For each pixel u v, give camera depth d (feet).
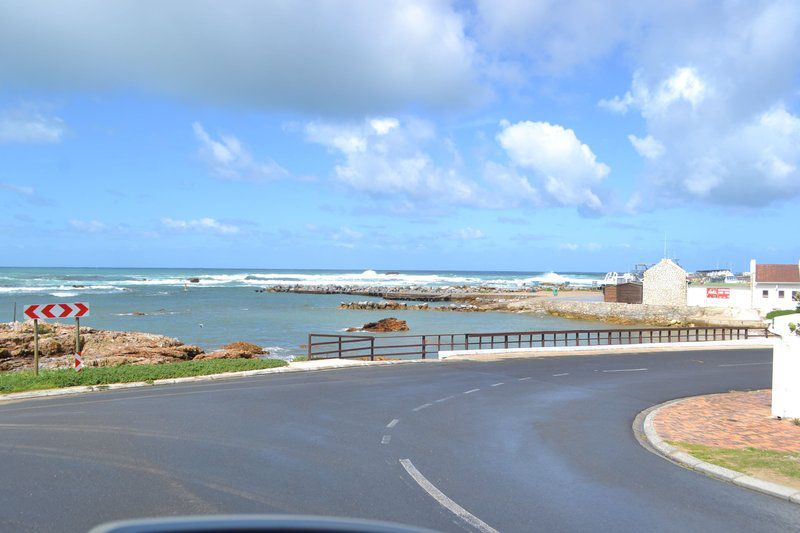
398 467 26.32
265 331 149.28
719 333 155.74
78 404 41.37
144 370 55.57
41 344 86.48
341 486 23.21
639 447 32.01
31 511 19.65
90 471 24.45
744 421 38.42
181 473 24.34
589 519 20.61
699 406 44.06
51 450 28.04
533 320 207.92
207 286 404.98
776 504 22.86
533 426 36.60
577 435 34.50
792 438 33.55
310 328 159.33
